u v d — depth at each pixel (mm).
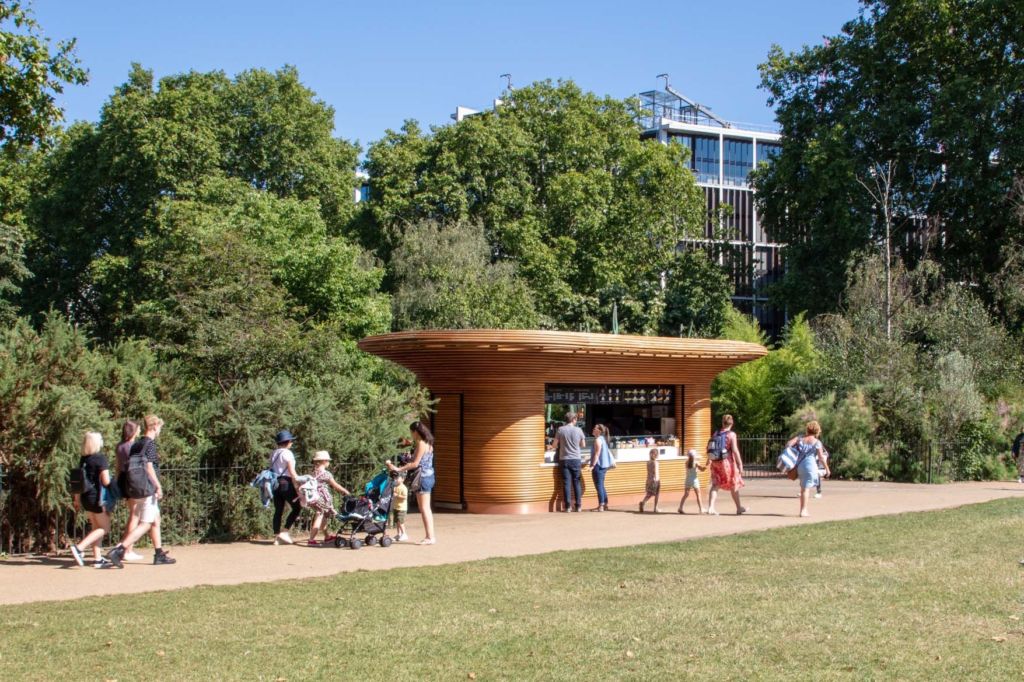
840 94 45688
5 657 8062
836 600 10359
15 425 13328
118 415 14797
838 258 43406
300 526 16000
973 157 40688
